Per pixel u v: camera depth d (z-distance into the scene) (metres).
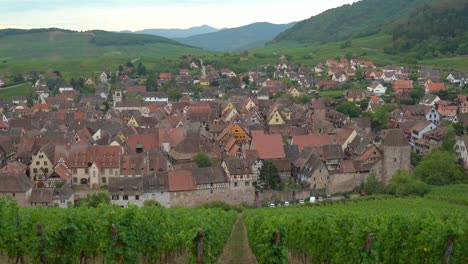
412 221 64.88
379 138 187.62
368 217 74.62
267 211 106.38
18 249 62.31
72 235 58.16
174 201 135.50
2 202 64.06
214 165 153.50
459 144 171.75
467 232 61.72
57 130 199.00
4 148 166.88
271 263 58.94
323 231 68.94
